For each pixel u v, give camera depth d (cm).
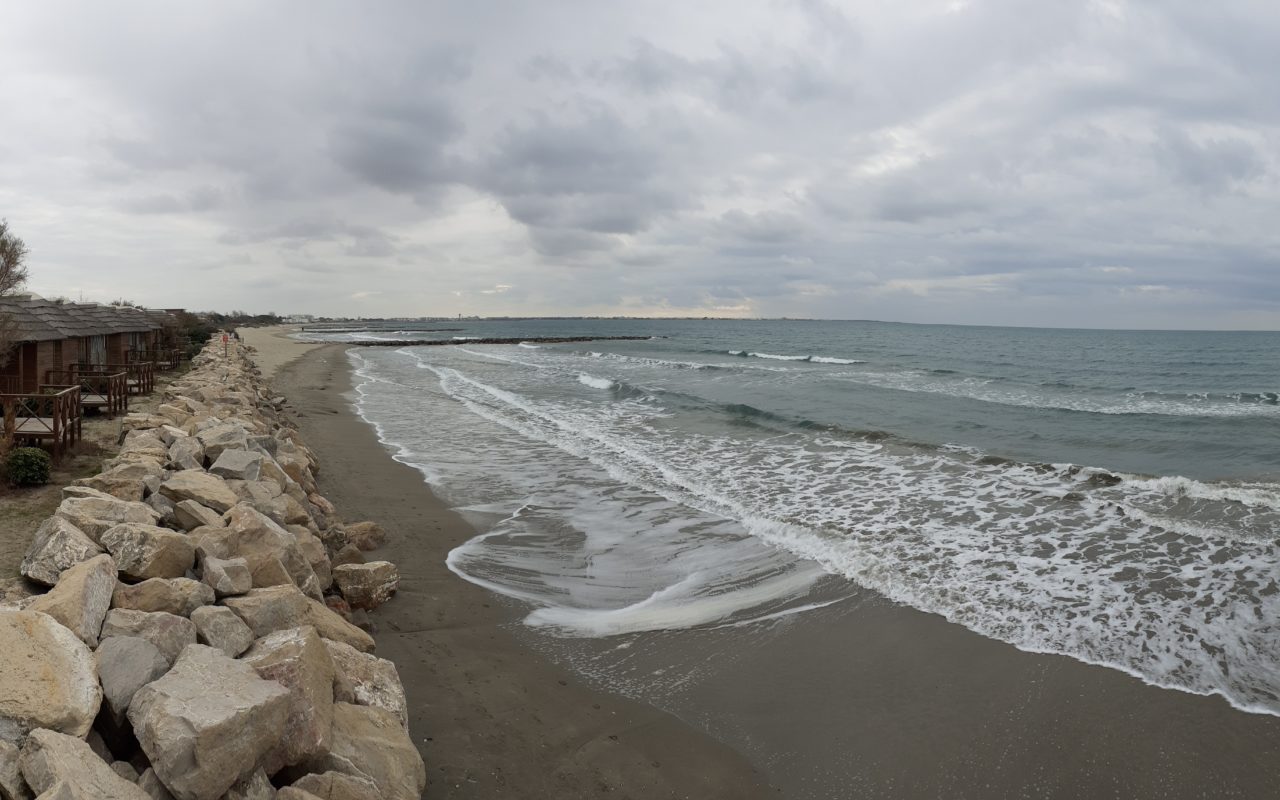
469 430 2002
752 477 1430
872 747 571
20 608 442
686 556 988
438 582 866
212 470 873
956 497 1258
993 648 715
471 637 728
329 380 3353
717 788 521
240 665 402
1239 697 621
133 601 473
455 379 3672
